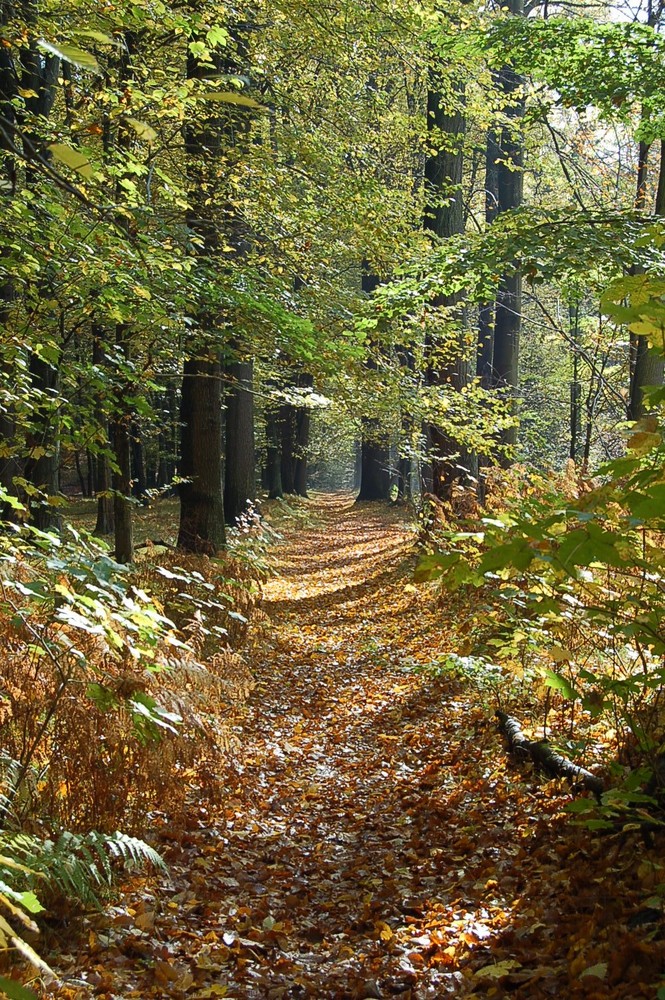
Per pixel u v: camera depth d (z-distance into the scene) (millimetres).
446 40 10938
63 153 1364
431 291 8016
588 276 7594
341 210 10125
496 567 2418
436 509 11852
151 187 8031
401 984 3646
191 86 7145
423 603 12961
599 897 3775
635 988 2938
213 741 5215
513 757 6188
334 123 11703
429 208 14555
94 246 6633
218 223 10141
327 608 15078
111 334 9727
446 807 5855
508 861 4699
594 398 15758
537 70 9305
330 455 55500
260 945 4086
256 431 34219
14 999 1285
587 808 3182
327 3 10516
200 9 8391
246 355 9602
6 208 6047
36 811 3982
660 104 8844
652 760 3689
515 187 19641
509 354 19141
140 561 10836
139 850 3805
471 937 3912
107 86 7086
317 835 5844
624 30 8695
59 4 6262
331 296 9969
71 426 6781
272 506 32906
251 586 10469
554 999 3137
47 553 4699
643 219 7219
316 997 3611
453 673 8211
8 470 9766
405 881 4887
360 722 8477
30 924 1592
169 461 33469
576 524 2527
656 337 2656
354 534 27500
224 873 4961
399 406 10523
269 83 10922
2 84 6660
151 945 3797
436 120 14547
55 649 4164
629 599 2977
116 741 4238
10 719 4047
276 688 9766
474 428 10750
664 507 2219
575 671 5062
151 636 4156
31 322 6672
